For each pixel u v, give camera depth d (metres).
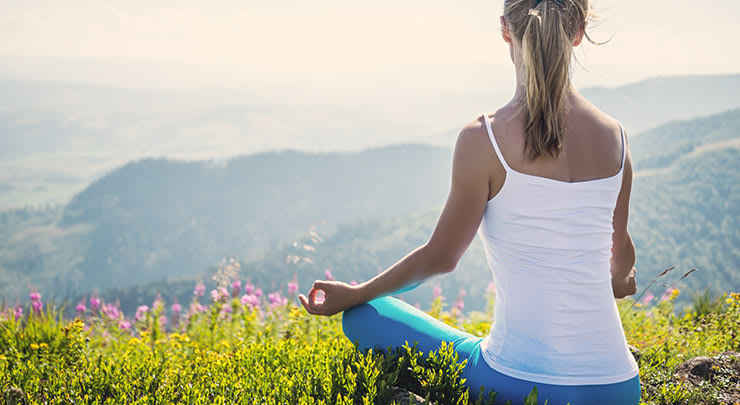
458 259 1.71
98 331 5.32
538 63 1.44
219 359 2.77
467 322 5.20
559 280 1.52
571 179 1.52
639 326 4.16
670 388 2.29
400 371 1.92
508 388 1.58
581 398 1.50
